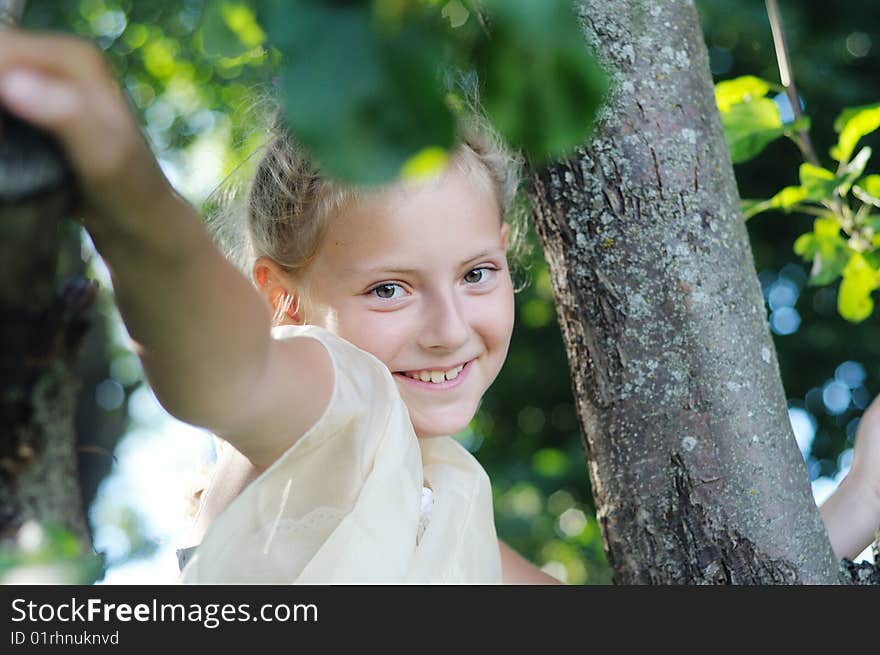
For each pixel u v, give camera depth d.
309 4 0.79
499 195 2.28
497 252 2.24
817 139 7.45
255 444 1.65
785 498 2.07
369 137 0.78
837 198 2.91
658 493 2.07
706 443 2.05
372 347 2.15
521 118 0.80
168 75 7.93
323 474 1.82
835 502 2.57
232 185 2.90
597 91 0.79
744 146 2.79
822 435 7.97
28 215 1.04
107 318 7.07
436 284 2.15
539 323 8.01
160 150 7.91
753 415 2.08
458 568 2.22
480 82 0.81
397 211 2.12
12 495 1.15
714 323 2.08
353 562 1.80
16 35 1.04
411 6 0.80
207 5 1.40
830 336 7.78
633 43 2.08
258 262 2.42
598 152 2.09
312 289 2.24
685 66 2.12
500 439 8.40
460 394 2.23
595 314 2.12
